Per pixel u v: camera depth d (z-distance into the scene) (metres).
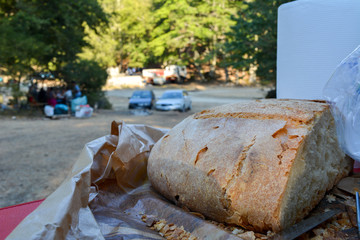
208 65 44.50
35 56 12.12
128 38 39.03
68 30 14.05
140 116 12.21
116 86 34.84
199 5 34.97
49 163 5.24
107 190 1.35
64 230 0.91
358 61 0.86
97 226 1.01
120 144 1.40
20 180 4.41
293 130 1.01
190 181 1.14
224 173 1.02
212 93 29.33
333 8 1.15
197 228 1.03
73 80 15.26
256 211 0.94
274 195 0.92
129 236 1.01
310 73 1.23
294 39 1.26
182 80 39.84
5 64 11.88
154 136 1.72
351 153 0.87
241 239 0.91
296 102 1.17
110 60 35.12
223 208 1.02
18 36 11.26
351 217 0.97
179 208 1.17
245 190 0.97
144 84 37.03
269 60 11.36
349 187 1.14
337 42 1.16
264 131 1.03
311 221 0.91
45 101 13.77
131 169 1.43
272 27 10.58
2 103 13.43
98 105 16.81
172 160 1.24
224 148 1.07
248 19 12.14
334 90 0.90
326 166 1.10
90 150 1.36
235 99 23.20
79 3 13.69
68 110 12.45
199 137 1.20
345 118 0.87
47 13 12.97
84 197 1.12
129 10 35.56
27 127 9.31
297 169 0.95
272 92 12.91
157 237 1.03
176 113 13.30
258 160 0.98
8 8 13.48
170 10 35.41
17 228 0.90
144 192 1.36
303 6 1.21
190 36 36.38
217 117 1.23
